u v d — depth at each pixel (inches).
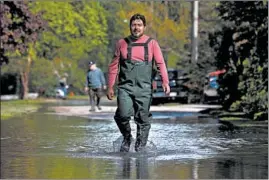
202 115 2127.2
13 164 930.1
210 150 1068.5
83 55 5610.2
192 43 3641.7
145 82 1020.5
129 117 1032.8
